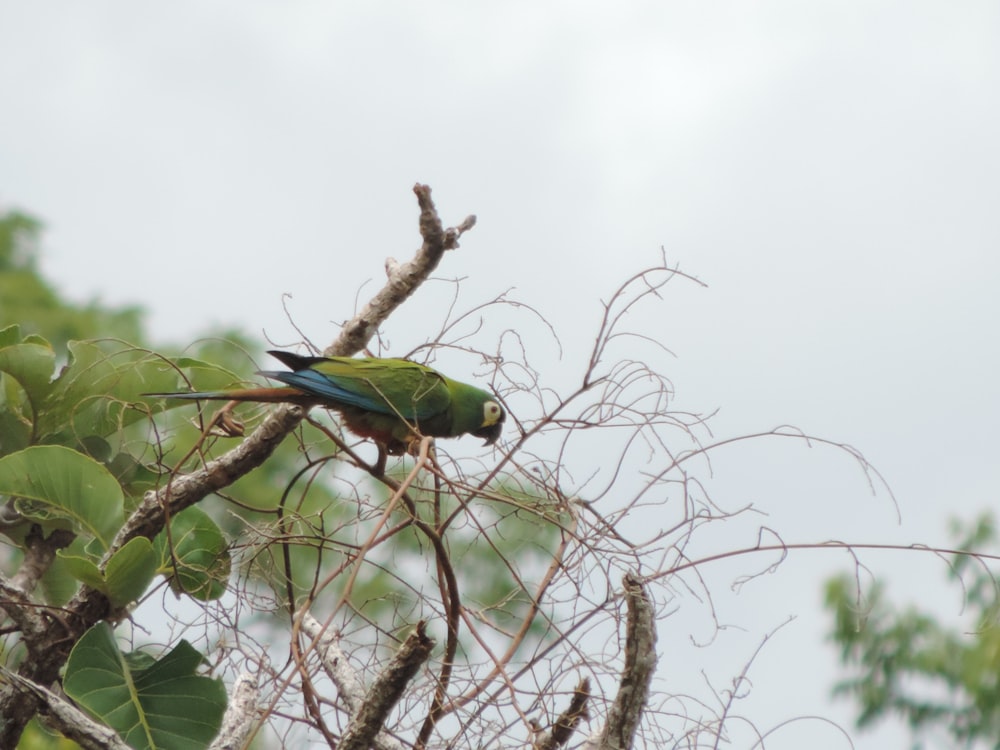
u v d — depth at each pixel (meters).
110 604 10.19
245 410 12.66
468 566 11.15
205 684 10.13
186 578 10.66
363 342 11.27
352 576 7.92
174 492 10.55
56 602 11.25
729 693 8.81
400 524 9.65
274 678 9.76
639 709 8.55
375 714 8.44
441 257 10.89
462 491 9.95
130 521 10.48
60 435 11.29
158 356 10.94
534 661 9.01
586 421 9.46
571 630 9.03
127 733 9.74
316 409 13.45
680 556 9.09
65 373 10.96
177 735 9.88
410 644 8.30
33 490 10.25
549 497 9.49
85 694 9.73
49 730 10.70
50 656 10.14
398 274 11.00
